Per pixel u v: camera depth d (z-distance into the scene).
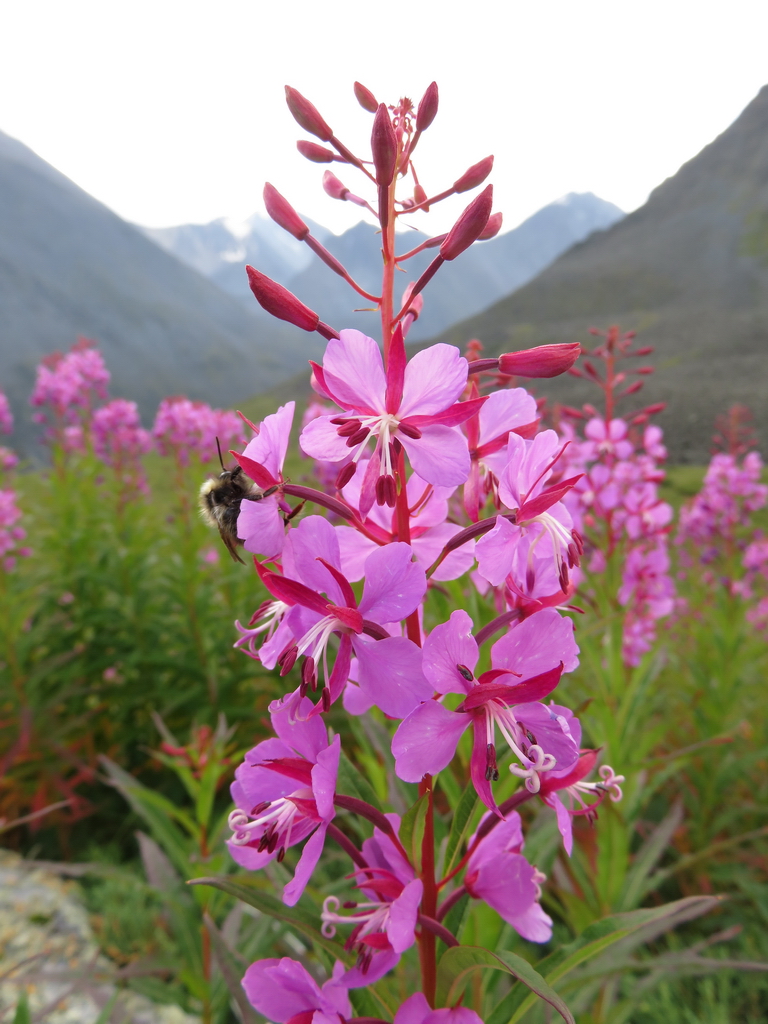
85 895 4.71
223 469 2.34
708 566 6.41
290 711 1.36
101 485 7.27
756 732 4.96
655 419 31.25
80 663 6.00
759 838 4.51
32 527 7.29
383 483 1.31
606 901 2.86
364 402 1.39
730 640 4.68
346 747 4.29
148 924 4.30
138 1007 3.83
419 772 1.28
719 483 5.95
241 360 148.50
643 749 3.37
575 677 4.09
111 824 5.34
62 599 6.54
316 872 3.60
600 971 2.05
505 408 1.60
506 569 1.36
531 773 1.27
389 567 1.29
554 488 1.35
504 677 1.30
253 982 1.59
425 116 1.77
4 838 5.20
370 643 1.30
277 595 1.33
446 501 1.66
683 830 4.50
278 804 1.43
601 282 80.00
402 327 1.61
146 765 5.61
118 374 122.31
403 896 1.37
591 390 32.28
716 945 3.98
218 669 5.84
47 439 7.06
